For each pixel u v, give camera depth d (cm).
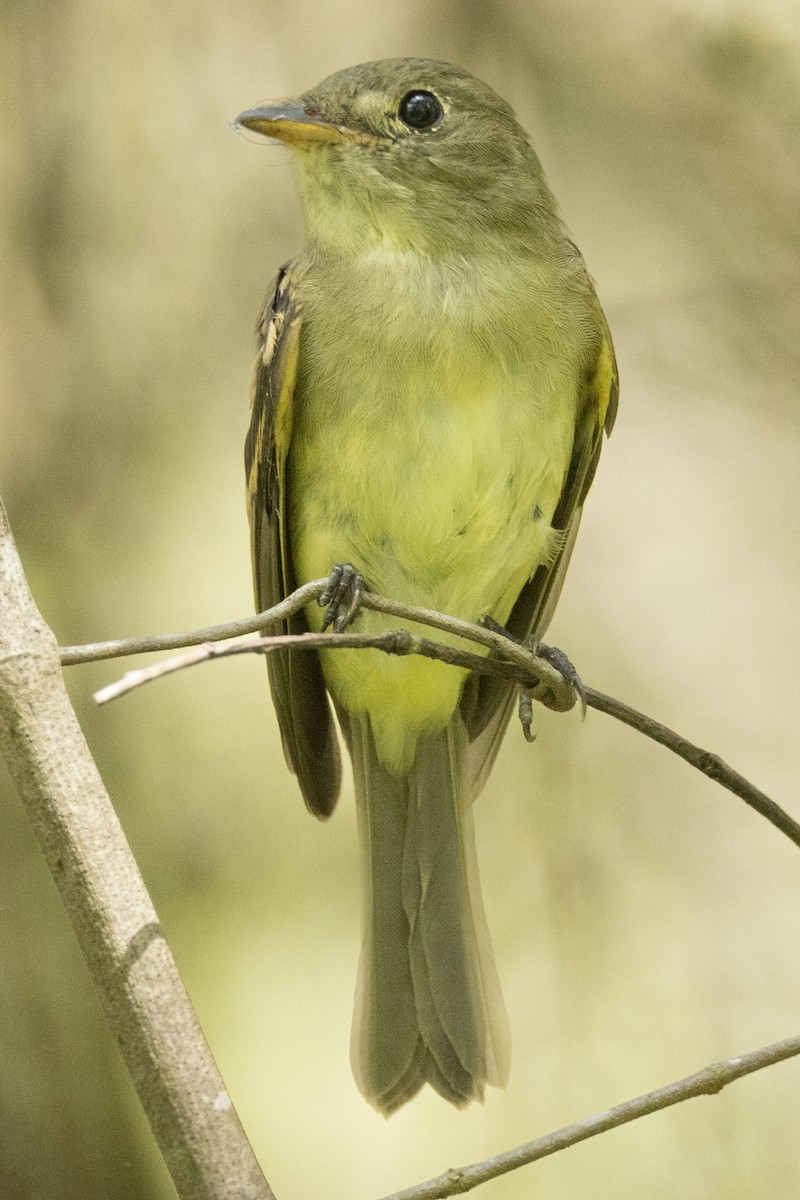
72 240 1045
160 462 1034
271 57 1072
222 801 1007
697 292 1183
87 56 1059
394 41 1112
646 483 1250
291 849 1008
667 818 1156
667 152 1215
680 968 1091
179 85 1060
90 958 433
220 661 1023
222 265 1055
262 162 1062
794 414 1176
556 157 1213
